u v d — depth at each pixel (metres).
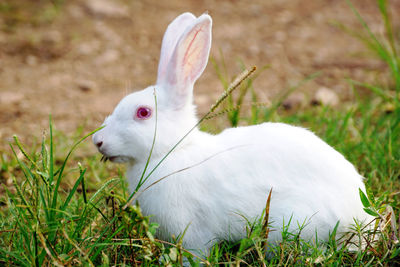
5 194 6.41
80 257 4.43
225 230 5.16
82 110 9.23
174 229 5.10
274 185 5.05
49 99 9.66
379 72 10.66
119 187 6.17
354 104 8.95
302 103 9.21
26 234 4.50
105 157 5.41
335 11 14.42
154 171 5.11
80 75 10.71
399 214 5.10
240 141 5.30
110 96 9.88
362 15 14.02
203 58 5.30
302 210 4.97
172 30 5.81
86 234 5.04
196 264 4.48
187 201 5.04
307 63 11.32
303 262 4.73
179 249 4.40
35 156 5.15
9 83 10.20
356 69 10.94
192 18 5.87
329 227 5.01
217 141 5.38
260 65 11.22
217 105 4.86
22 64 11.02
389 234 5.05
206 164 5.11
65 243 4.68
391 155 6.61
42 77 10.56
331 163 5.17
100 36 12.46
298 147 5.19
